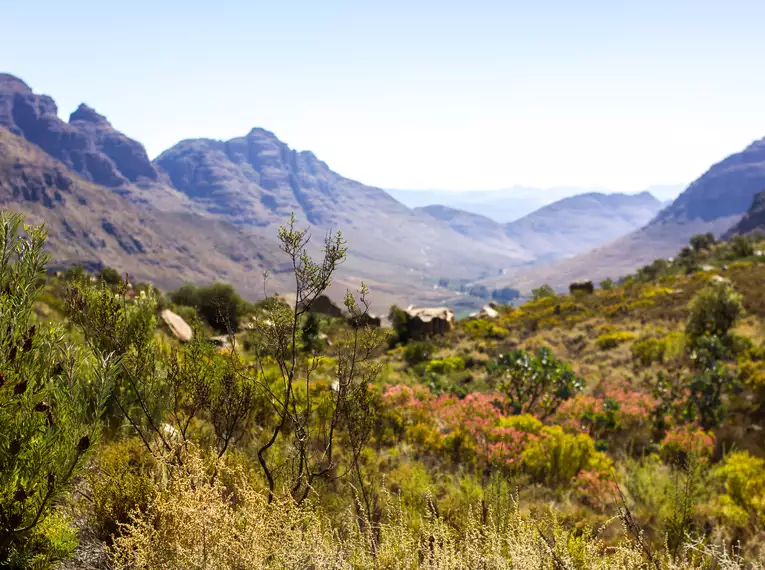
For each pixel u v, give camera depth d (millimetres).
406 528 3744
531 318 34969
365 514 3859
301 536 2848
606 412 11070
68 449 2689
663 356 17938
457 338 31188
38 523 2680
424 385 16234
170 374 4410
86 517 3525
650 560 3412
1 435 2578
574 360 20562
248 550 2705
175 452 3809
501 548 3121
